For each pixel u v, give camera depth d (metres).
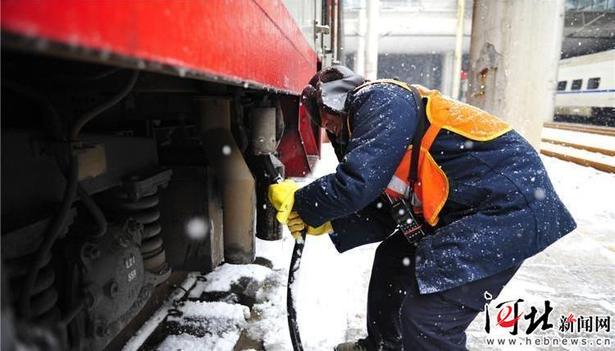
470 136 1.46
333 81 1.70
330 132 1.80
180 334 2.01
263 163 2.23
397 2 30.45
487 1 4.90
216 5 0.89
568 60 20.55
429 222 1.52
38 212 1.08
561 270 3.29
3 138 0.98
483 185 1.43
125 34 0.53
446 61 36.19
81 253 1.22
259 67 1.32
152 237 1.75
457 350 1.53
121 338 1.89
